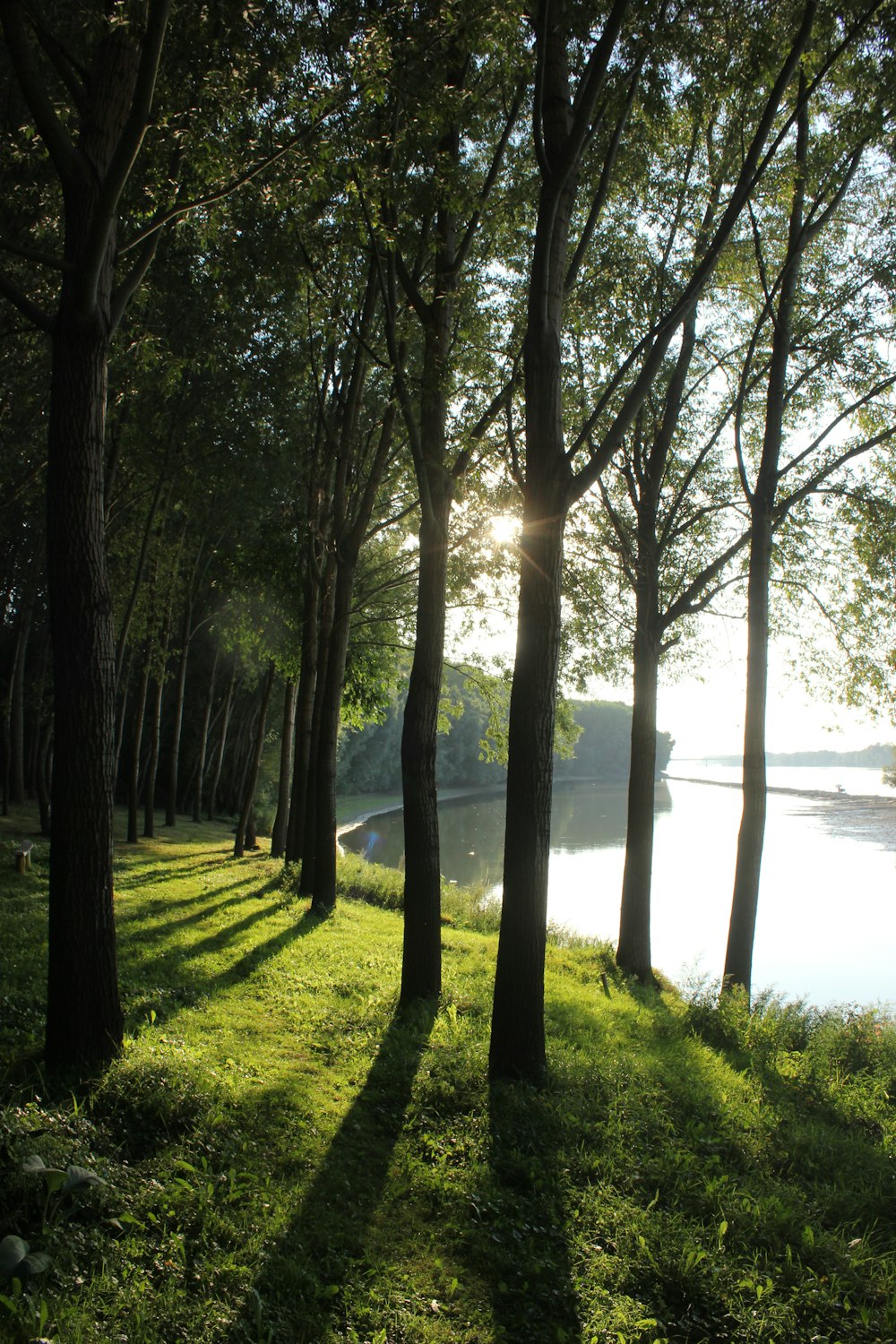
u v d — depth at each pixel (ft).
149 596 75.46
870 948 69.62
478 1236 15.28
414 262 34.78
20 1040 20.38
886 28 29.19
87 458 19.11
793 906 88.74
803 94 29.50
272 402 59.06
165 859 67.72
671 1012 37.45
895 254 39.65
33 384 48.42
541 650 23.71
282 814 81.30
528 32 26.02
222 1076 20.07
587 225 25.53
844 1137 23.08
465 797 265.34
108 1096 17.11
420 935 30.40
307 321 46.62
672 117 30.32
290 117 25.59
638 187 39.11
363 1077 22.13
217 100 23.82
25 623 74.43
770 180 38.37
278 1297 12.81
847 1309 14.24
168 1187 14.62
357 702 71.56
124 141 17.22
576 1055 25.64
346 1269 13.89
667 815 220.23
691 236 41.93
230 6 23.06
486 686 58.44
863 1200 18.79
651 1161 18.49
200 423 61.57
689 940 72.08
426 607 31.60
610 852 136.26
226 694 117.70
